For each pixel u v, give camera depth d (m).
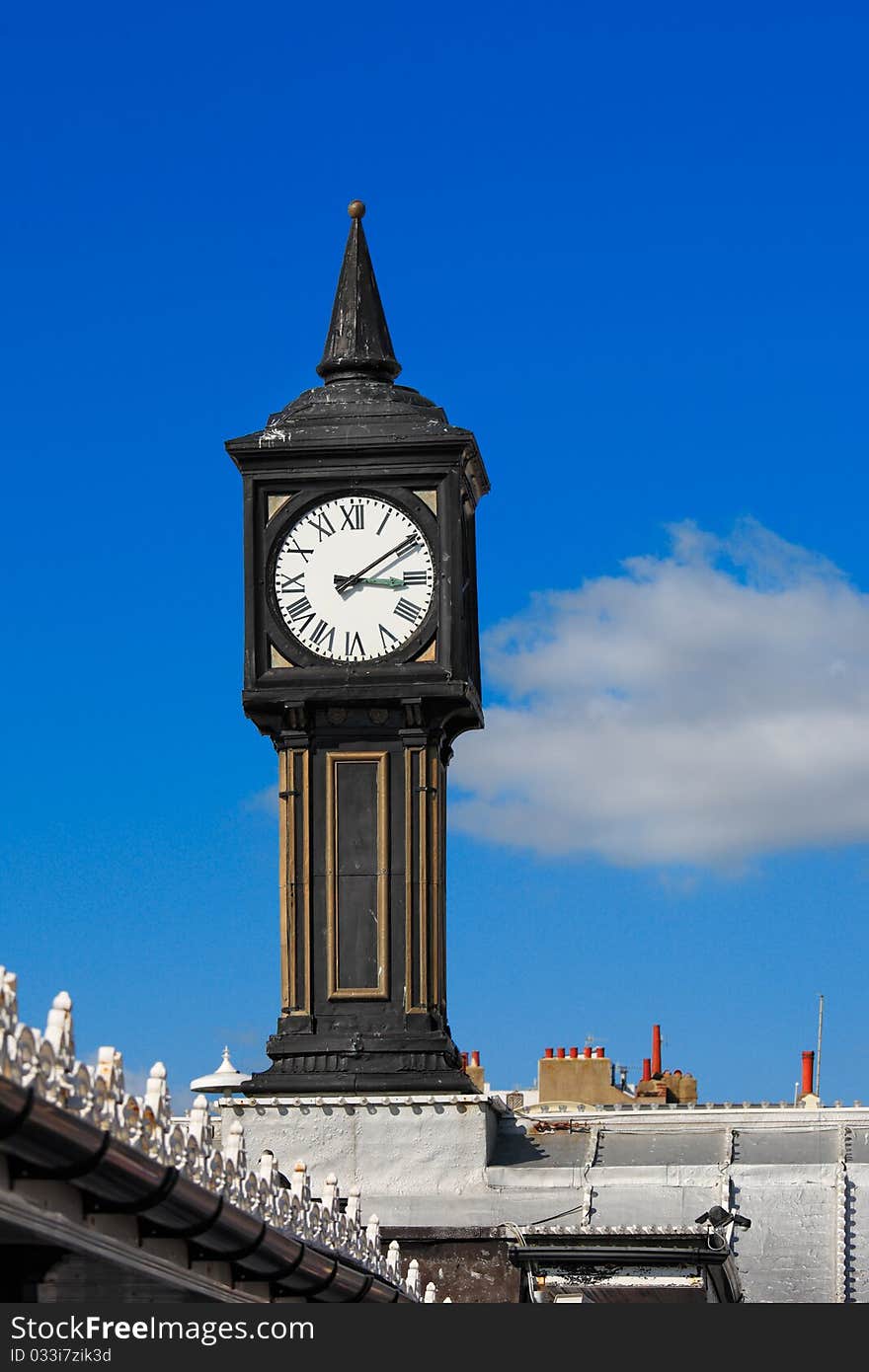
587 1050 78.25
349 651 45.06
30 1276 24.12
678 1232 40.75
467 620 46.16
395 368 46.75
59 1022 21.14
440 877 45.69
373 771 45.31
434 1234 42.62
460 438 45.00
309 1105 44.41
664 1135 45.66
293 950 45.09
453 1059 45.69
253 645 45.25
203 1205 24.47
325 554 45.31
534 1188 43.97
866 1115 46.38
